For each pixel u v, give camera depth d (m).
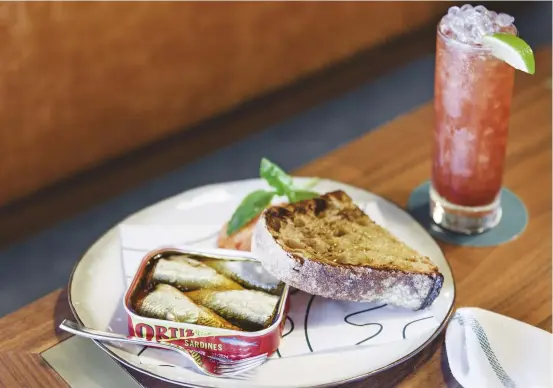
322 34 2.06
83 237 1.50
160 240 0.83
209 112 1.92
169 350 0.73
